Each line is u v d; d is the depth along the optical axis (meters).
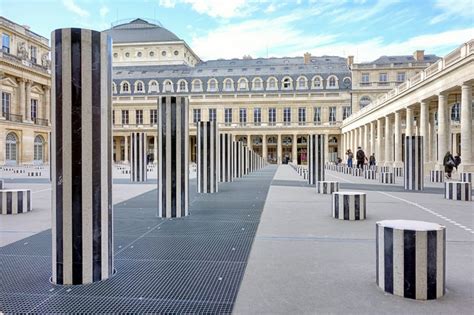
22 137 46.03
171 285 4.22
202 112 69.56
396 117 34.03
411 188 15.23
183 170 8.70
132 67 75.00
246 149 27.66
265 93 68.19
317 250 5.68
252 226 7.53
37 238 6.46
